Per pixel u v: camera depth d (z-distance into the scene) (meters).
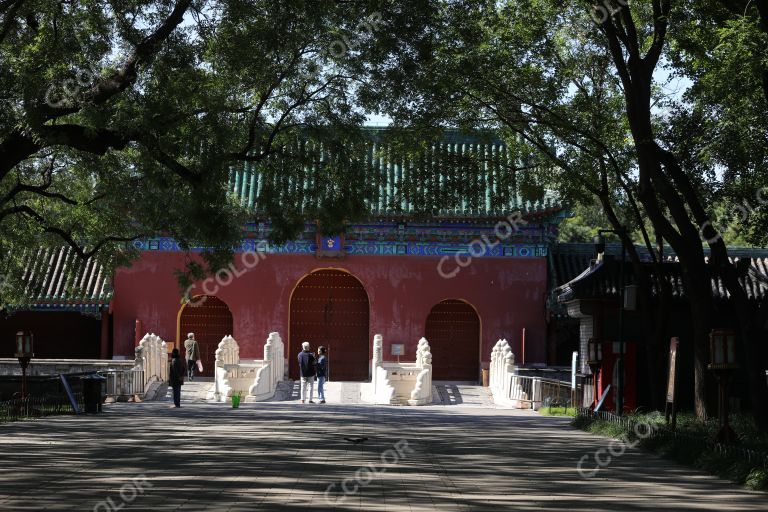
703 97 26.06
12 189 31.50
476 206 30.06
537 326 46.75
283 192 29.88
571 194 29.84
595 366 27.69
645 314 26.98
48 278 46.41
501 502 12.57
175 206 29.95
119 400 37.75
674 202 22.61
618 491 13.79
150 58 23.83
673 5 23.78
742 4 21.55
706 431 19.91
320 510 11.70
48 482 14.09
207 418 28.08
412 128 28.53
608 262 29.48
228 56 25.20
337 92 27.50
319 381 38.66
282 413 31.02
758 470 14.41
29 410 27.81
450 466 16.55
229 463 16.48
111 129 24.30
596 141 27.14
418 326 46.81
